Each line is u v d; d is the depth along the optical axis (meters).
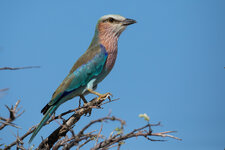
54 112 11.38
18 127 6.53
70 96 12.14
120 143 7.00
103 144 7.25
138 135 6.83
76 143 7.45
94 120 6.97
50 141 9.12
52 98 11.54
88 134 7.36
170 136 6.68
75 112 9.43
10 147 7.71
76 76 12.05
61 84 11.98
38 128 10.22
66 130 9.11
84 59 12.37
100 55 12.43
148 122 6.65
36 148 8.54
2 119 6.52
